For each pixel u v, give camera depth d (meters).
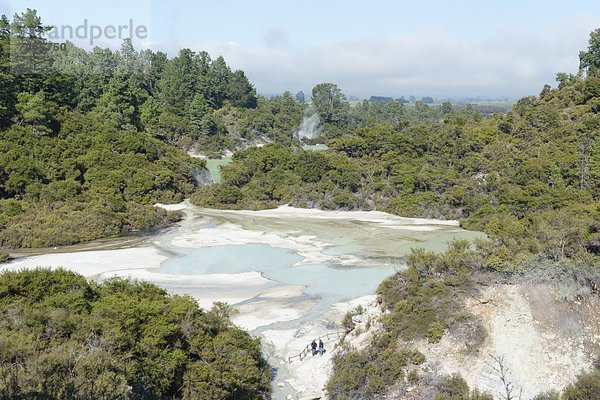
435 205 87.06
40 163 85.81
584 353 32.28
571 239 45.97
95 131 100.56
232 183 100.19
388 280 42.06
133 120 122.19
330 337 40.12
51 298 32.00
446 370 32.19
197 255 63.09
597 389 28.77
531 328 33.84
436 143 102.88
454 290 37.38
